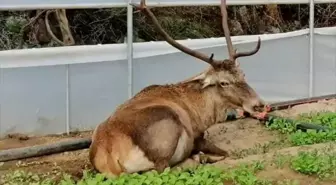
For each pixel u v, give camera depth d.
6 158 5.51
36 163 5.55
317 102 7.19
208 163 5.38
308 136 5.90
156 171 4.88
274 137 6.15
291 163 5.15
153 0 6.51
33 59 6.19
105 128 4.98
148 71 6.61
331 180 4.93
